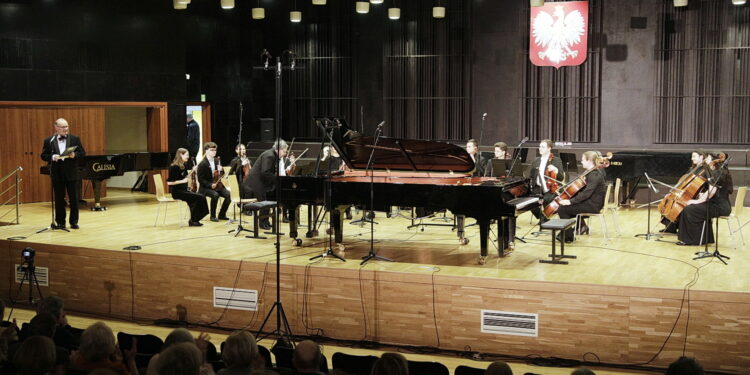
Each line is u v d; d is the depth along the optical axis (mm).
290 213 9289
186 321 8797
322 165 10820
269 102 17484
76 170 10508
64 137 10805
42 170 10977
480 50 15336
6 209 12477
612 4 14367
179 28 14992
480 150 15266
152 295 8922
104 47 13922
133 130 15734
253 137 17672
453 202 8141
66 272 9336
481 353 7711
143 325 8812
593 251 8969
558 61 14680
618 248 9148
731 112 13883
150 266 8883
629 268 8016
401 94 16141
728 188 9320
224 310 8609
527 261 8422
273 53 17266
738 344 6992
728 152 13445
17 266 9617
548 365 7398
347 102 16672
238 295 8523
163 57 14797
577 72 14766
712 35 13883
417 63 15961
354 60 16453
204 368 4461
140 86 14477
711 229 9258
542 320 7496
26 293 9586
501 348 7664
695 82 14062
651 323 7207
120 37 14141
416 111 16078
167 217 11766
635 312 7230
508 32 15086
